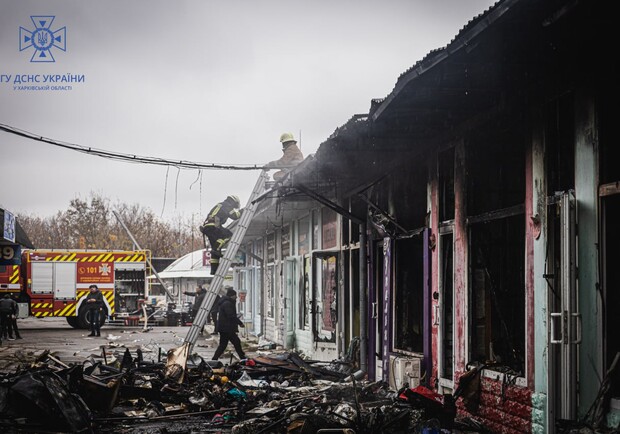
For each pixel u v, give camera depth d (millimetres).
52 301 37219
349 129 11156
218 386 13055
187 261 55125
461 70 8008
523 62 7758
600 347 7227
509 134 9781
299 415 9453
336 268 18016
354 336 16797
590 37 6883
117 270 38125
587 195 7484
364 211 15727
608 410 6902
